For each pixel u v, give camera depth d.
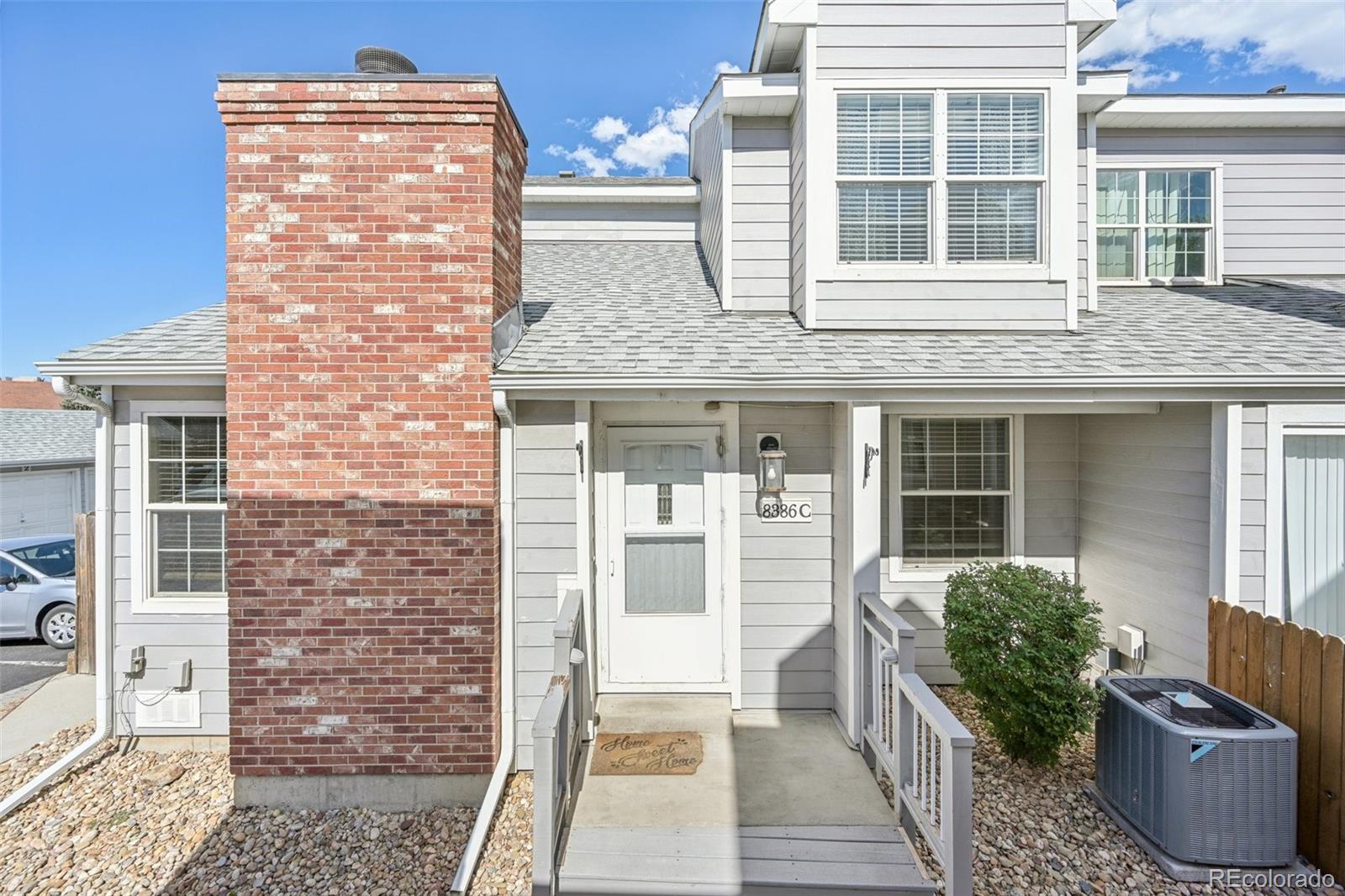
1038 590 4.48
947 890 3.11
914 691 3.58
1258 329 5.43
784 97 5.90
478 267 4.50
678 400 4.62
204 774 4.89
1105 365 4.72
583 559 4.79
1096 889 3.48
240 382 4.42
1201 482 4.89
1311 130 7.13
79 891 3.68
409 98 4.43
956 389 4.60
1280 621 4.00
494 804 4.17
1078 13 5.56
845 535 4.96
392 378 4.46
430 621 4.45
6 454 15.35
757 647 5.36
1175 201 7.11
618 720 4.85
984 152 5.64
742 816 3.86
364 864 3.87
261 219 4.42
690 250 8.49
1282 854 3.55
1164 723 3.68
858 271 5.63
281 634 4.42
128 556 5.25
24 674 7.42
